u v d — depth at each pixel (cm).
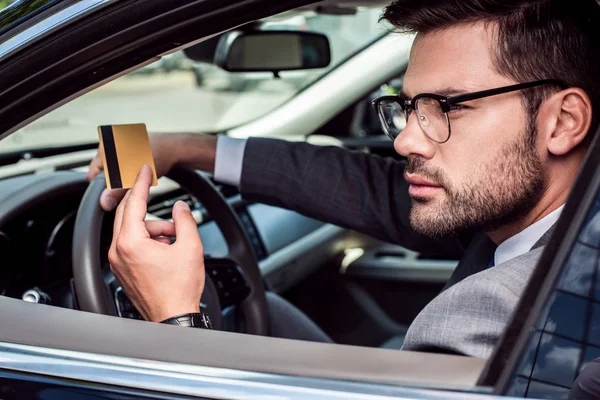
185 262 131
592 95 125
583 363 92
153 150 185
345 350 103
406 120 133
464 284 111
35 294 162
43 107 113
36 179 172
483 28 123
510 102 124
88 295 150
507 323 95
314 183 190
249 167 192
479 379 93
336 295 336
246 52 249
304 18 274
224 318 195
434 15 126
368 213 188
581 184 94
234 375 99
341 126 348
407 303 331
